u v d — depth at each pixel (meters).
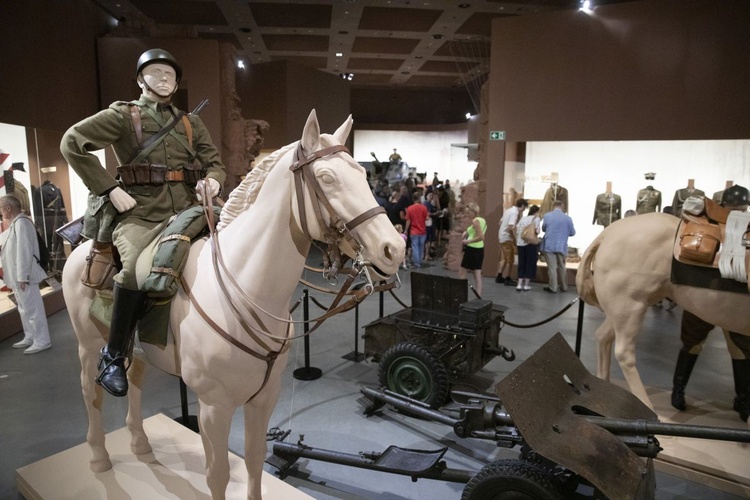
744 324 3.65
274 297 2.20
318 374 5.25
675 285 3.90
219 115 9.92
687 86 8.76
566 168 10.55
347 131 2.07
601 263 4.16
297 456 3.53
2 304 6.51
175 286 2.27
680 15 8.63
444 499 3.29
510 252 9.70
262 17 12.19
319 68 17.95
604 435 2.62
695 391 4.86
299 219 2.02
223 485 2.39
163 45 9.61
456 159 20.36
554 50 9.59
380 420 4.34
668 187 9.80
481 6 11.42
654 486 2.95
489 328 4.89
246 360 2.21
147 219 2.50
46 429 4.18
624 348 4.10
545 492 2.44
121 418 4.34
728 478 3.40
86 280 2.59
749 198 4.33
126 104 2.52
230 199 2.31
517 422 2.49
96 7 9.60
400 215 12.48
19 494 3.29
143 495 2.99
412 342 4.50
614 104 9.30
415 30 13.29
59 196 7.75
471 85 20.28
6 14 6.62
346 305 1.99
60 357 5.72
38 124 7.34
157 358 2.49
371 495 3.33
